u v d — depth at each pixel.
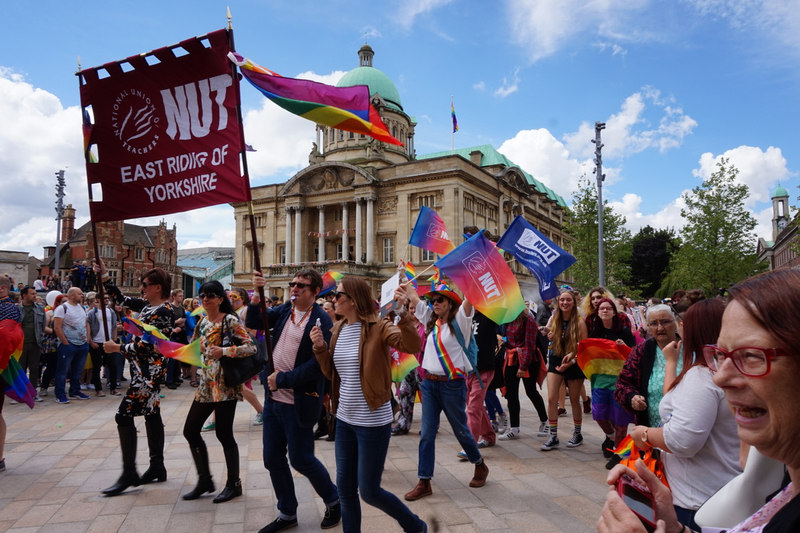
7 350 6.32
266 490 5.84
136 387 5.78
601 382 6.97
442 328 5.84
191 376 14.98
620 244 37.75
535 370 8.69
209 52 5.08
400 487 6.02
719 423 2.95
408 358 6.02
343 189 52.56
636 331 11.36
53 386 14.25
